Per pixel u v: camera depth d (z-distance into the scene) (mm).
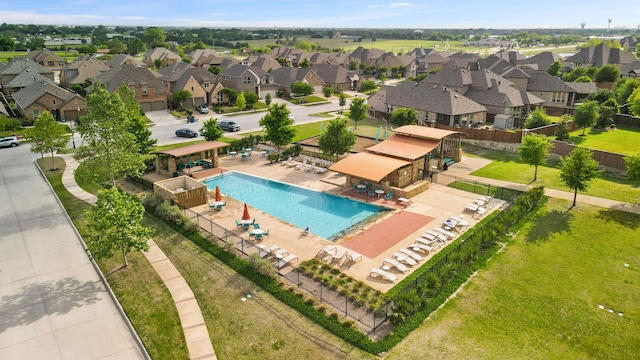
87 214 25312
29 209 37000
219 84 93312
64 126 49406
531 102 74312
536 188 35719
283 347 19453
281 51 186875
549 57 125688
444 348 19234
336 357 18766
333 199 38969
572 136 58062
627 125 64688
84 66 104562
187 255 28125
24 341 20312
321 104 100312
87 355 19406
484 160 49500
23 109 72750
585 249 28000
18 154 55594
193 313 22109
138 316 22016
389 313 21516
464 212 34406
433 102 68500
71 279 25828
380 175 36656
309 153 52594
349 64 152125
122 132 36906
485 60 112500
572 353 19125
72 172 47000
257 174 46219
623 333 20328
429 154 44125
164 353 19344
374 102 80375
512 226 31312
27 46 188625
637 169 33250
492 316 21500
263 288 24078
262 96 105562
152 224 33062
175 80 92938
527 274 25172
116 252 28562
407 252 27266
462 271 25359
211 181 44344
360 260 26812
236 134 66500
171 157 45094
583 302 22609
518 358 18734
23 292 24438
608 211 33250
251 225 32531
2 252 29250
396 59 152625
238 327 20922
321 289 23688
